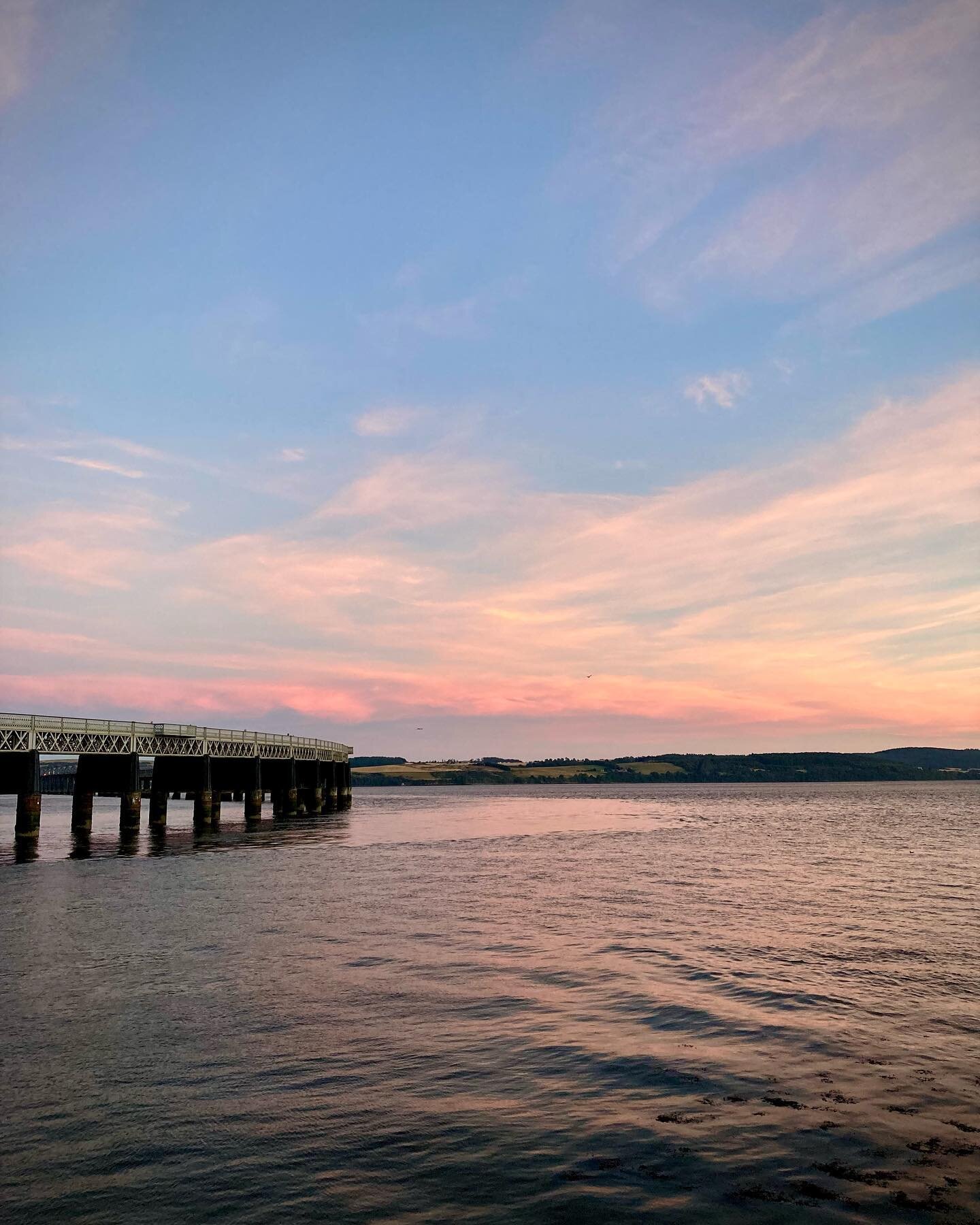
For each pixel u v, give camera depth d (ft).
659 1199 34.14
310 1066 48.91
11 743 165.68
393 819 297.12
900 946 79.71
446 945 80.38
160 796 238.27
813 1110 42.57
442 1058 50.14
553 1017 57.62
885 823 284.41
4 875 131.54
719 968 70.85
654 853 173.78
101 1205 34.22
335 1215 33.30
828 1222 32.30
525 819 312.50
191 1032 54.95
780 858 163.02
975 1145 38.60
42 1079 47.11
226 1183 35.88
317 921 92.22
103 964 72.90
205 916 95.50
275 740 279.08
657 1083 46.29
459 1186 35.45
